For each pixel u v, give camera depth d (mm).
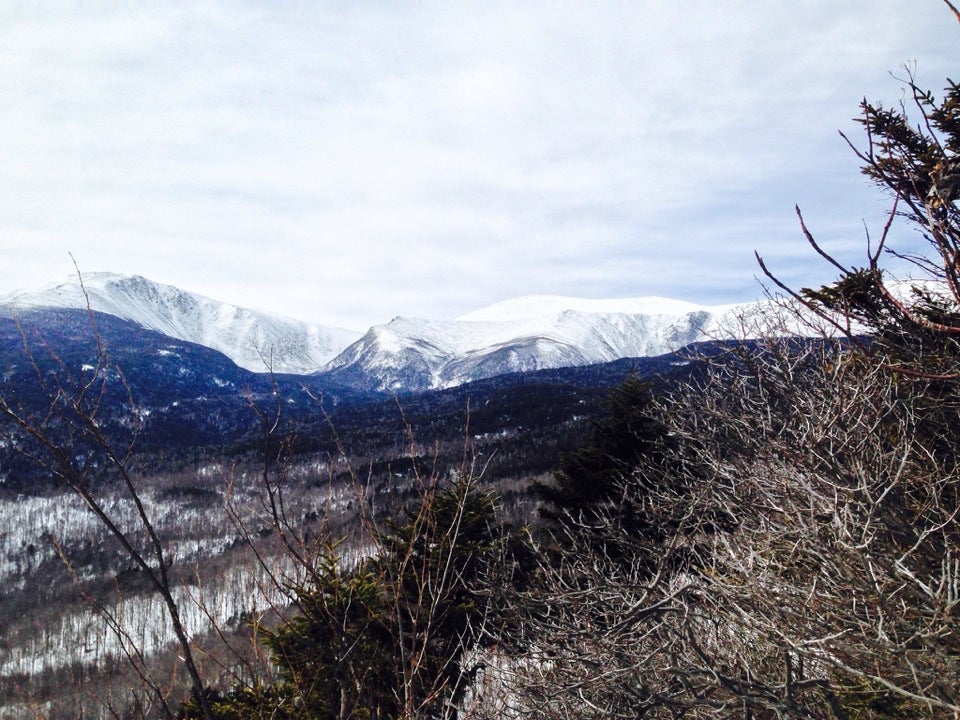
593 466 11352
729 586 3652
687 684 3537
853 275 2043
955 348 3367
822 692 3289
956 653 3203
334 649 2604
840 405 3809
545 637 4539
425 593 3539
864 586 3141
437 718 2781
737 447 5480
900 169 2184
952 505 3879
